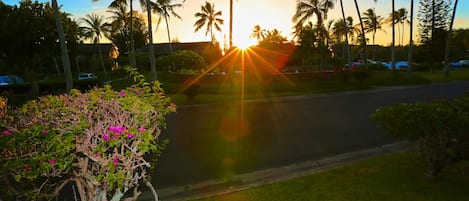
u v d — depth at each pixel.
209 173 5.80
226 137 8.77
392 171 5.31
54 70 40.47
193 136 8.95
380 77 27.25
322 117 11.88
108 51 55.59
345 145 7.70
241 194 4.56
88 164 3.26
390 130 4.82
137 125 3.09
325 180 5.00
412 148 6.50
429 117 4.36
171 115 13.20
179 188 5.12
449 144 4.83
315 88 22.91
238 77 25.95
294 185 4.83
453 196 4.25
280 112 13.51
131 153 3.00
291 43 40.59
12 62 16.91
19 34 16.00
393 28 32.41
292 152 7.13
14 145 2.59
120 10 38.03
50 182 3.75
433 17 48.41
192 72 29.28
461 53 49.97
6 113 3.22
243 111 14.09
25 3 16.97
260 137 8.70
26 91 20.92
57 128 2.74
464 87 22.42
